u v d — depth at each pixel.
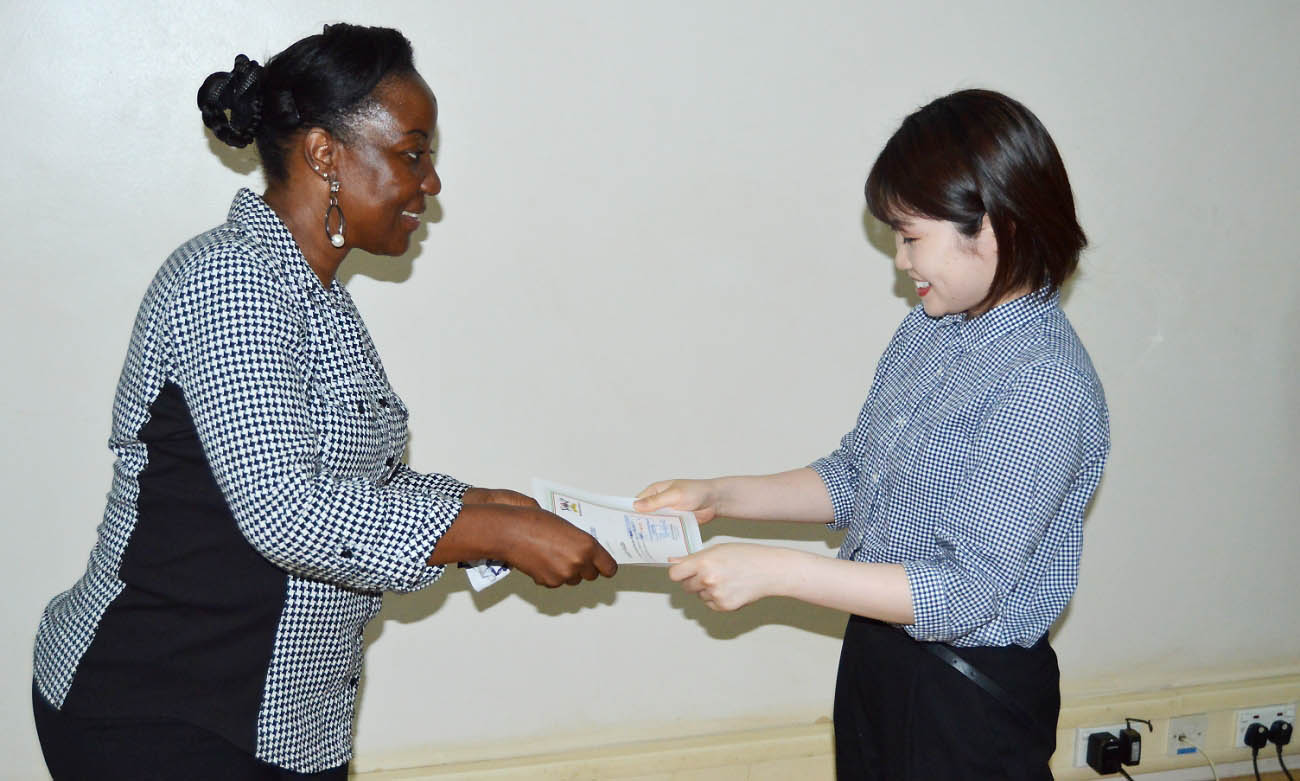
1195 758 2.51
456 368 2.03
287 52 1.25
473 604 2.12
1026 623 1.31
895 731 1.35
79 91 1.82
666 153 2.05
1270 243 2.40
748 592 1.26
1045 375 1.21
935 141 1.22
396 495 1.22
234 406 1.11
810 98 2.10
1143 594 2.48
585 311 2.07
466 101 1.94
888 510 1.37
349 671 1.35
